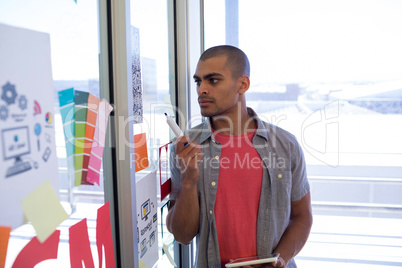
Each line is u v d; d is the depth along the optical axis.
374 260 2.06
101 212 0.69
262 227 1.07
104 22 0.72
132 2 0.89
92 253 0.66
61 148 0.56
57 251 0.54
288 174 1.11
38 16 0.49
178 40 1.33
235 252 1.07
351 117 1.72
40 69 0.50
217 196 1.08
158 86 1.14
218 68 1.01
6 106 0.43
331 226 2.07
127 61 0.76
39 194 0.50
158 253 1.12
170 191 1.25
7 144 0.43
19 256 0.46
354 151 1.79
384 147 1.75
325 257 2.12
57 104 0.54
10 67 0.44
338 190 1.91
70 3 0.58
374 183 1.86
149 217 1.02
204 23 1.61
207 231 1.09
